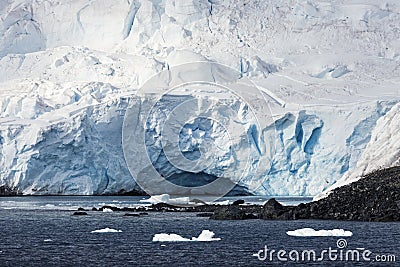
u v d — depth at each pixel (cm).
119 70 16362
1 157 13400
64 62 17188
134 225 7831
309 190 13275
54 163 13338
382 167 8944
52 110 14625
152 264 5409
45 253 5922
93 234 7069
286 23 17625
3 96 15525
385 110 13412
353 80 15688
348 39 17200
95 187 13450
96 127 13675
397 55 16725
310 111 13450
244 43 17125
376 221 7419
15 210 10131
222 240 6488
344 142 13275
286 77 15700
